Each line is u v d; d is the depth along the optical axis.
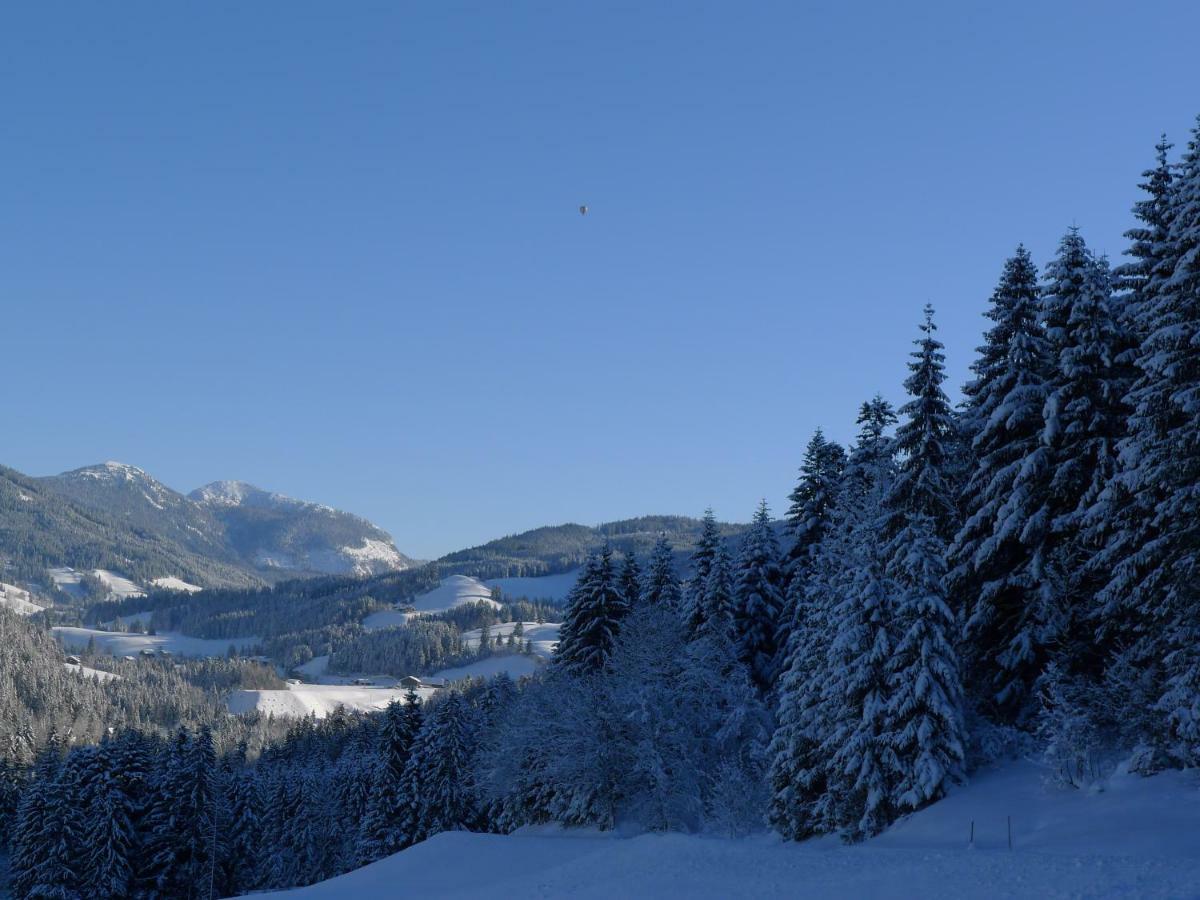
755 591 55.09
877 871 23.41
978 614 33.81
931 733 31.09
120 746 76.06
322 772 126.00
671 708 49.88
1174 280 26.36
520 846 46.91
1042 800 27.95
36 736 142.00
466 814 69.00
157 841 73.25
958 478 38.16
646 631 51.75
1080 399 31.67
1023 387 33.78
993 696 34.88
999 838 26.11
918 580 32.22
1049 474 32.94
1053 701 29.58
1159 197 31.52
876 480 37.25
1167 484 26.38
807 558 51.81
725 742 49.25
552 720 53.41
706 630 53.75
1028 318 35.56
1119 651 31.27
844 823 32.41
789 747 35.38
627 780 50.72
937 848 25.61
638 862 29.30
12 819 110.12
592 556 61.81
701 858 28.41
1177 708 25.38
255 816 86.31
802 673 36.41
